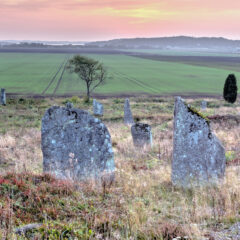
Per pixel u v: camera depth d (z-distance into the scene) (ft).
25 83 265.34
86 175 31.50
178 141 29.86
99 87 251.19
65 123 32.07
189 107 29.60
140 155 48.44
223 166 28.99
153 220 19.13
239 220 18.74
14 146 58.75
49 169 32.14
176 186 29.09
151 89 247.09
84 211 19.70
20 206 19.83
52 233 15.90
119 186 28.25
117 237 16.28
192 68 451.53
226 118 85.81
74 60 189.98
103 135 31.96
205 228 17.78
